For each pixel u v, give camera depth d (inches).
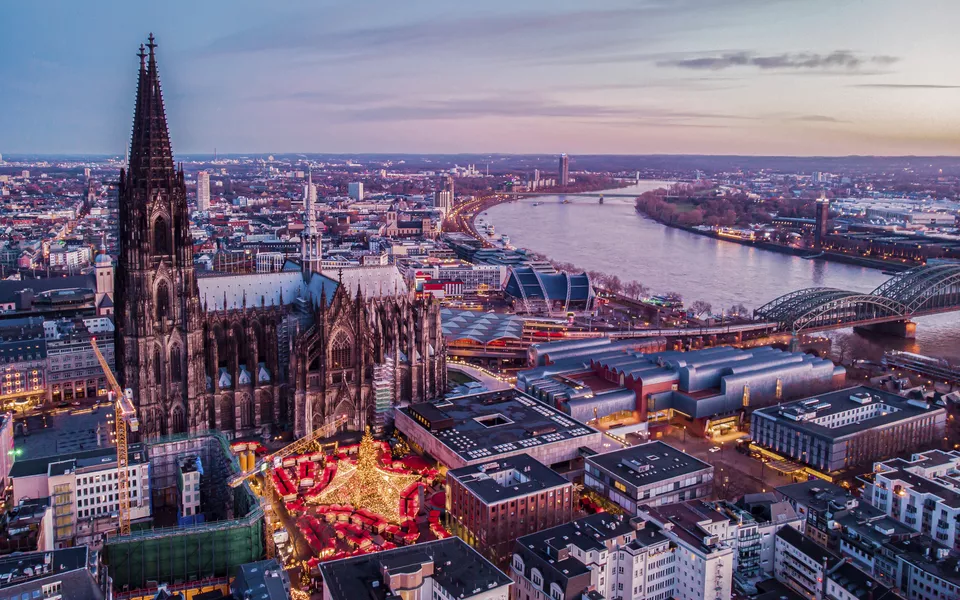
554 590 6707.7
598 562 7027.6
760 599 7071.9
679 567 7288.4
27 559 6269.7
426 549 7116.1
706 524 7598.4
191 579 7578.7
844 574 7165.4
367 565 6825.8
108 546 7332.7
